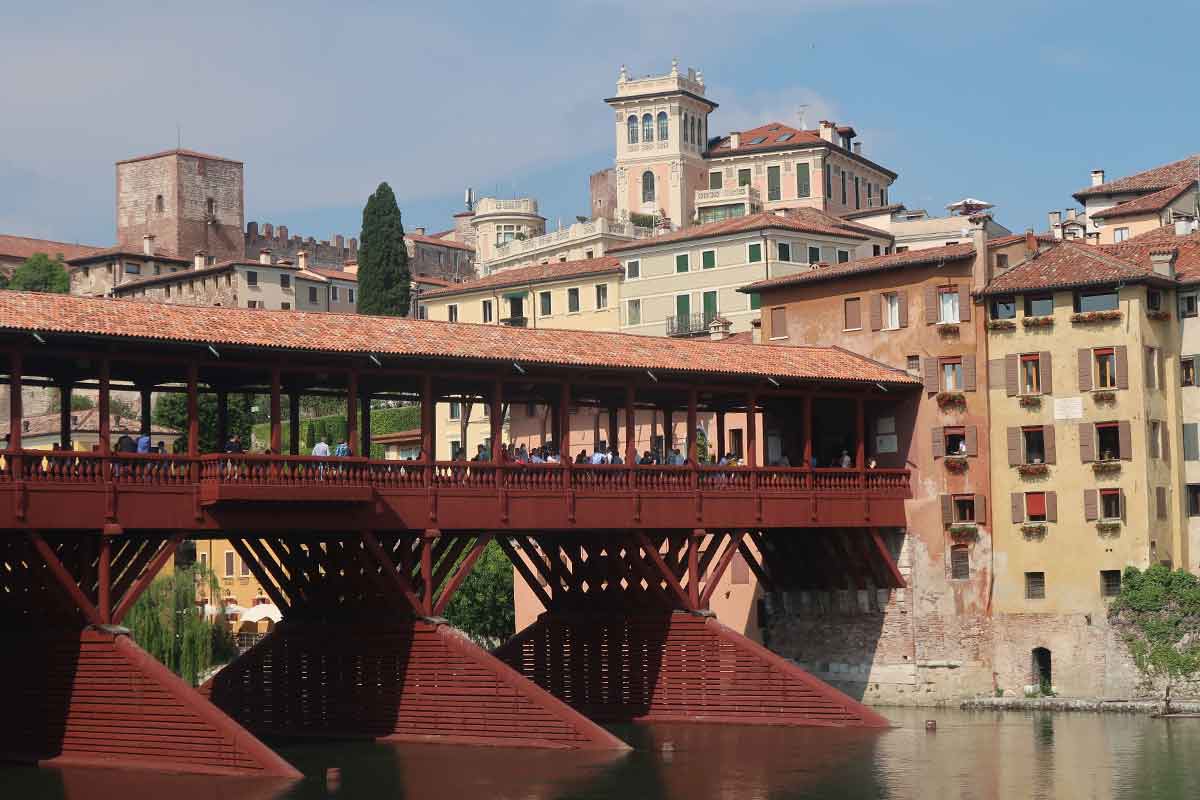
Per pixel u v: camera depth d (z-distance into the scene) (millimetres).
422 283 171250
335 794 55031
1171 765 61594
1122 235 112938
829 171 167875
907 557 82000
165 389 66812
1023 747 66375
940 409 81812
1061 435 79688
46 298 59562
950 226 141000
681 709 74188
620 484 71438
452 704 66062
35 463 57250
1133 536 77938
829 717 71500
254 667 71938
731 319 127625
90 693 58500
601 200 177000
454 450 125125
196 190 183125
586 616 76875
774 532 82500
